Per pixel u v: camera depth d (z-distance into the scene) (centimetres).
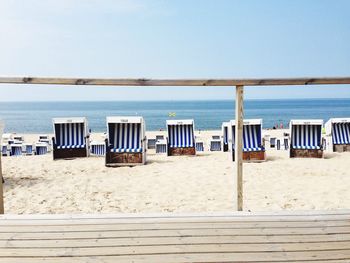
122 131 817
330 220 278
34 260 219
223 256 223
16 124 6366
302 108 11750
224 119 7100
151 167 775
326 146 1081
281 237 249
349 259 221
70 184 606
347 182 604
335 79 310
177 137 1019
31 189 569
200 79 306
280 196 513
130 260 219
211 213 288
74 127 948
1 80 288
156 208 457
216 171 711
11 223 269
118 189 566
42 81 294
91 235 251
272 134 3256
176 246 236
